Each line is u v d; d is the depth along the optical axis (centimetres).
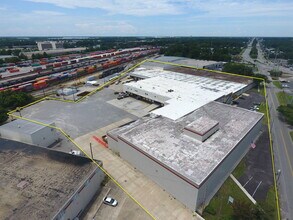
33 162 2925
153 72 8800
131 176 3078
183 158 2803
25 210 2162
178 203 2616
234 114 4191
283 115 5069
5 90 6575
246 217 2272
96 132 4353
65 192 2370
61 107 5809
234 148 3072
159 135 3391
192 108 4534
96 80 8944
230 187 2841
